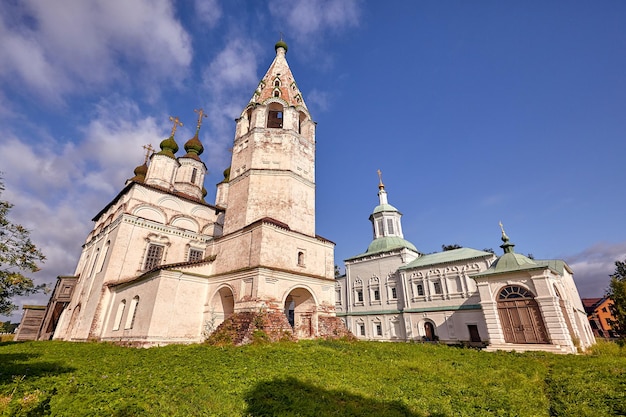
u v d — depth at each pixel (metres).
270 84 29.38
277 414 6.55
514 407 7.73
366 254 41.72
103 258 26.94
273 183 23.50
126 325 20.44
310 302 21.81
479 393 8.80
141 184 27.55
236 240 21.53
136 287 21.47
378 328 37.62
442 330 31.47
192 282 20.89
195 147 39.97
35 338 30.80
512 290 23.00
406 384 9.51
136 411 6.28
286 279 19.89
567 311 22.77
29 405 6.46
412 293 35.41
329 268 23.61
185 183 36.97
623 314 26.95
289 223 22.64
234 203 24.03
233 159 26.50
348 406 7.24
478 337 29.11
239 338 15.86
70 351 16.16
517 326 22.12
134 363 11.54
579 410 7.67
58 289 30.92
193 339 19.75
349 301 41.94
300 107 28.14
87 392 7.45
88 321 24.20
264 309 17.84
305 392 8.11
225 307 21.44
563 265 26.58
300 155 25.81
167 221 28.56
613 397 8.53
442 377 10.66
